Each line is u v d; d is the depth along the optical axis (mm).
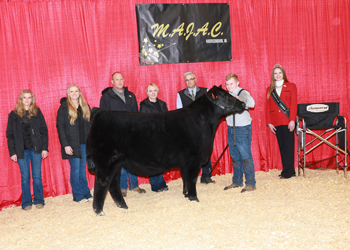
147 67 5074
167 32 5074
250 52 5402
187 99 4766
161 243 2719
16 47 4496
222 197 4039
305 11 5453
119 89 4500
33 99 4195
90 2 4785
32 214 3922
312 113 4949
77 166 4355
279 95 4977
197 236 2832
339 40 5543
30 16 4543
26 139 4133
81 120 4324
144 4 4945
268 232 2859
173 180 5344
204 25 5207
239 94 4090
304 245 2576
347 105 5609
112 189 3777
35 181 4223
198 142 3629
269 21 5406
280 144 5059
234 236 2797
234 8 5340
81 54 4785
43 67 4629
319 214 3281
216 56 5301
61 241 2898
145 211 3617
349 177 4914
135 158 3539
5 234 3230
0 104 4461
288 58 5492
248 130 4262
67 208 4059
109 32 4875
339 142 5129
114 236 2926
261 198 3924
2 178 4504
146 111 4520
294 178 4906
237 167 4551
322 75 5566
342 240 2643
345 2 5496
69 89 4227
